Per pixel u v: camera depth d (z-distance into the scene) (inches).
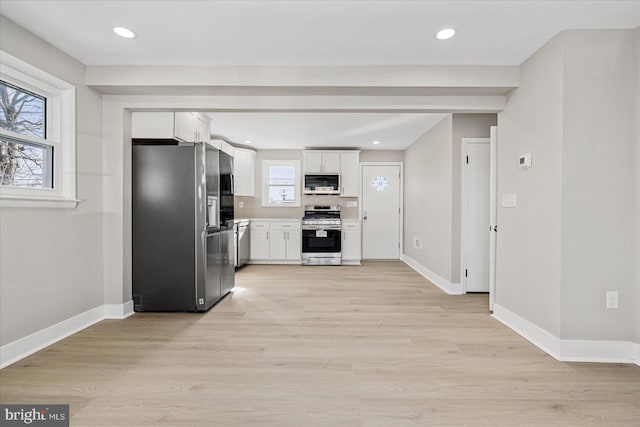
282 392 71.6
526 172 105.3
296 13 81.1
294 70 110.8
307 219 239.0
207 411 64.8
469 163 158.2
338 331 107.8
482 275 158.9
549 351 93.1
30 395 69.9
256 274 201.5
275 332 106.8
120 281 121.4
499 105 118.8
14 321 86.1
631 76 87.7
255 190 255.6
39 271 93.4
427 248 194.4
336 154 245.6
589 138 88.1
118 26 87.1
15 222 86.1
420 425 61.1
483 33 90.3
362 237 259.8
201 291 126.9
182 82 111.0
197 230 126.6
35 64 91.3
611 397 70.6
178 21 84.7
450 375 79.4
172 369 81.5
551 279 92.9
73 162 104.7
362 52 101.6
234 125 182.7
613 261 88.1
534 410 65.9
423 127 185.6
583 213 88.4
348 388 73.4
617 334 88.3
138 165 126.8
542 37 92.3
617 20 83.9
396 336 103.8
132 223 127.2
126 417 62.7
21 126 91.8
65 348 93.6
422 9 79.4
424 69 109.9
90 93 113.6
